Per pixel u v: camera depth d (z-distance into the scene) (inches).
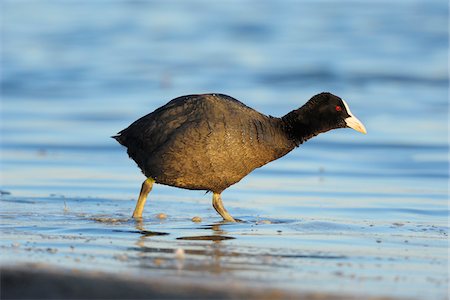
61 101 1051.9
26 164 695.1
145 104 1027.9
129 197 550.0
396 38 1514.5
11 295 276.4
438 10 1811.0
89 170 671.8
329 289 305.3
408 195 577.6
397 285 317.1
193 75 1228.5
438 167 700.0
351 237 420.5
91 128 884.0
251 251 379.2
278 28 1632.6
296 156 753.6
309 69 1257.4
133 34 1589.6
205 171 446.6
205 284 300.7
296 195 572.4
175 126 443.8
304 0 1985.7
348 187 608.1
